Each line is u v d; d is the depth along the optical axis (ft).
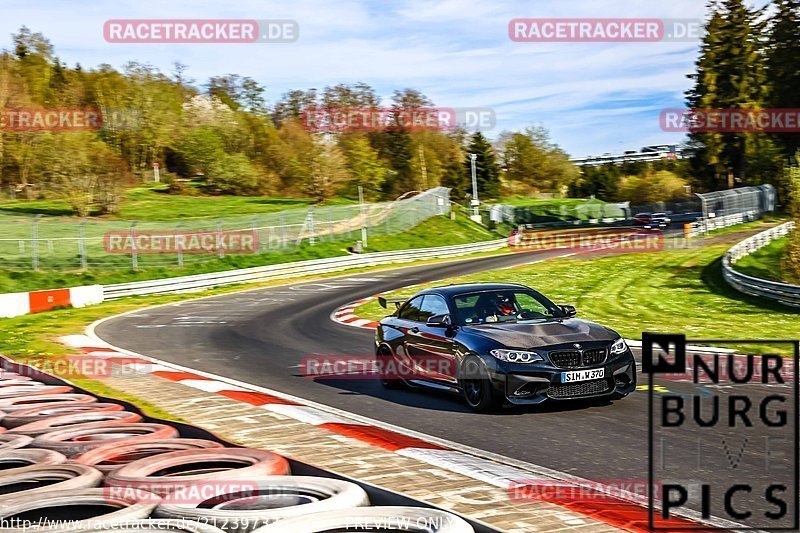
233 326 58.85
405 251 139.74
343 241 152.76
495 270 108.88
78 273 111.75
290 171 245.65
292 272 116.98
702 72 246.06
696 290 76.07
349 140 223.71
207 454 16.33
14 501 13.30
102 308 81.71
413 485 16.60
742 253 100.89
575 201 289.53
